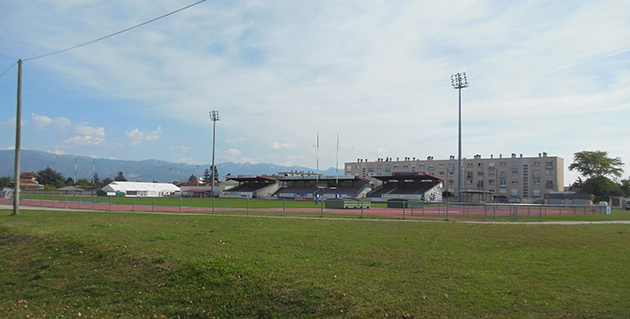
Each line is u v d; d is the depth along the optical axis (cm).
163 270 1326
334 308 1022
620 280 1180
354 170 13700
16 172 3148
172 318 1080
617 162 9319
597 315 930
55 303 1214
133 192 10788
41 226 2247
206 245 1638
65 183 16175
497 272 1253
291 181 11888
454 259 1425
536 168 10562
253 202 7512
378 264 1349
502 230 2238
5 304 1221
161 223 2525
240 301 1107
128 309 1142
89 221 2634
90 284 1310
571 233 2153
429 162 12250
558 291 1083
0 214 3156
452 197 10806
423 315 955
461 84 6862
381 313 979
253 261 1359
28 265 1538
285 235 1925
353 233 2017
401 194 9069
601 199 8819
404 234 1998
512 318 925
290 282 1162
